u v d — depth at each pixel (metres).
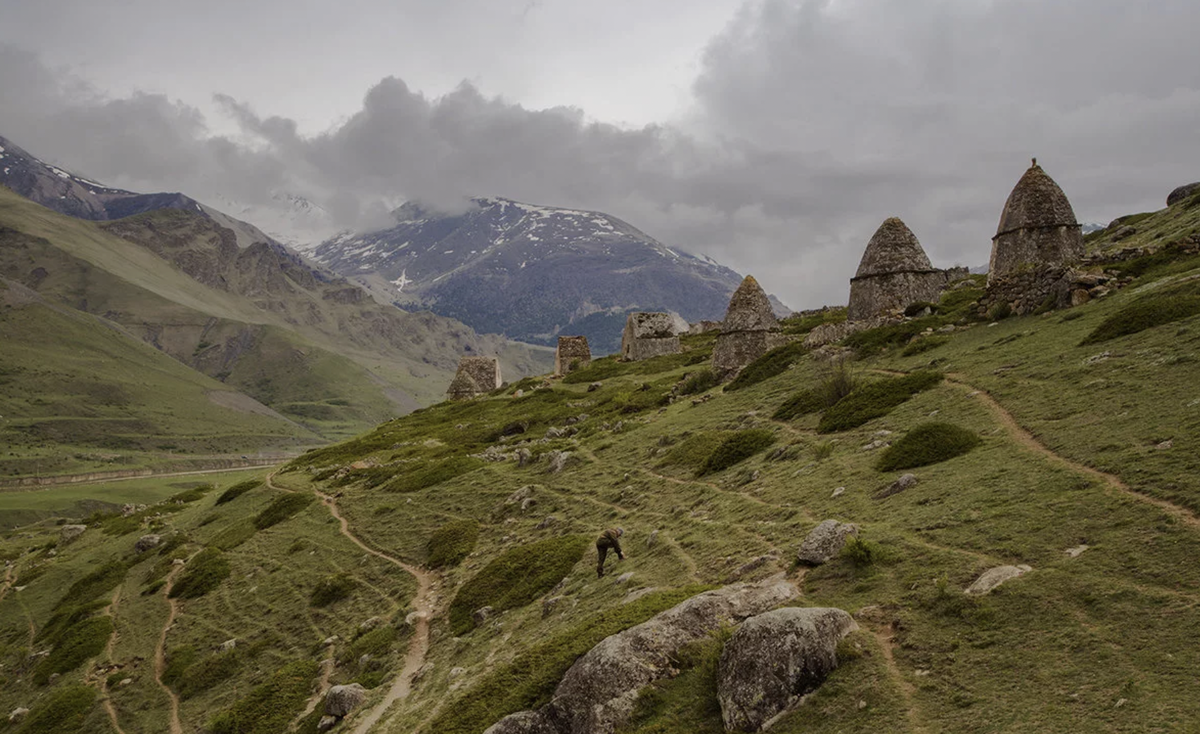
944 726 13.41
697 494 36.78
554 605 29.97
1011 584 16.69
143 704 43.72
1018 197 58.59
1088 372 30.47
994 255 60.41
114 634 57.19
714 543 27.69
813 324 101.94
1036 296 46.69
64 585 77.06
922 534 21.06
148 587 64.62
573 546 36.66
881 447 31.78
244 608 52.44
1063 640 14.49
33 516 191.38
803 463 34.25
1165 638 13.53
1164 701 12.02
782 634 16.22
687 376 81.12
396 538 54.69
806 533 24.70
